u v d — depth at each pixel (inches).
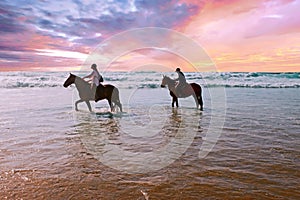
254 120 299.0
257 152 176.7
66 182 127.9
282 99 522.6
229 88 848.3
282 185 122.5
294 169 143.2
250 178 131.3
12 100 490.9
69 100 493.7
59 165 152.6
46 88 798.5
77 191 118.0
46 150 183.6
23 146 193.0
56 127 261.4
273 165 150.2
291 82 975.0
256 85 900.0
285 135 225.6
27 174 137.9
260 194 113.5
